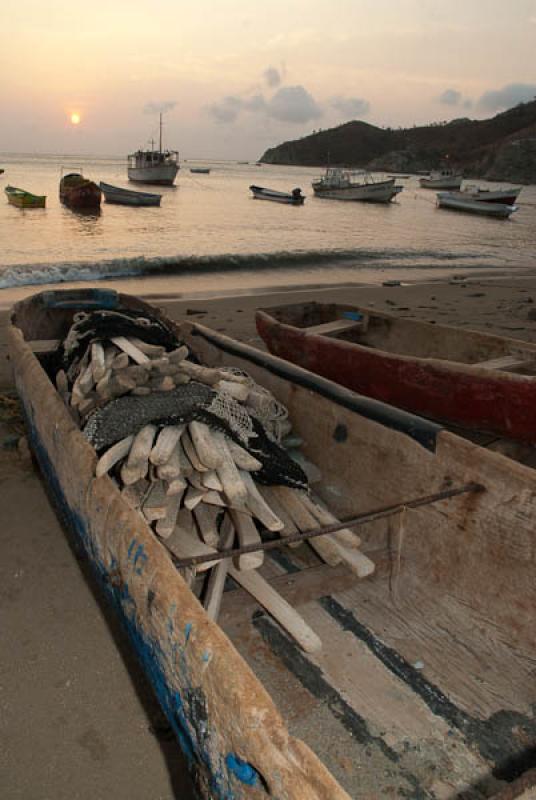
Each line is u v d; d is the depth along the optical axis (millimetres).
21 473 4809
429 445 3434
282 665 2846
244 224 30500
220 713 1796
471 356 6281
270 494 3689
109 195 38844
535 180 143750
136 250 19453
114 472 3324
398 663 2900
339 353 5875
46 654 3049
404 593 3340
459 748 2508
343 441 4047
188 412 3355
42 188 46812
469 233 33219
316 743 2502
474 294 13672
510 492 3008
